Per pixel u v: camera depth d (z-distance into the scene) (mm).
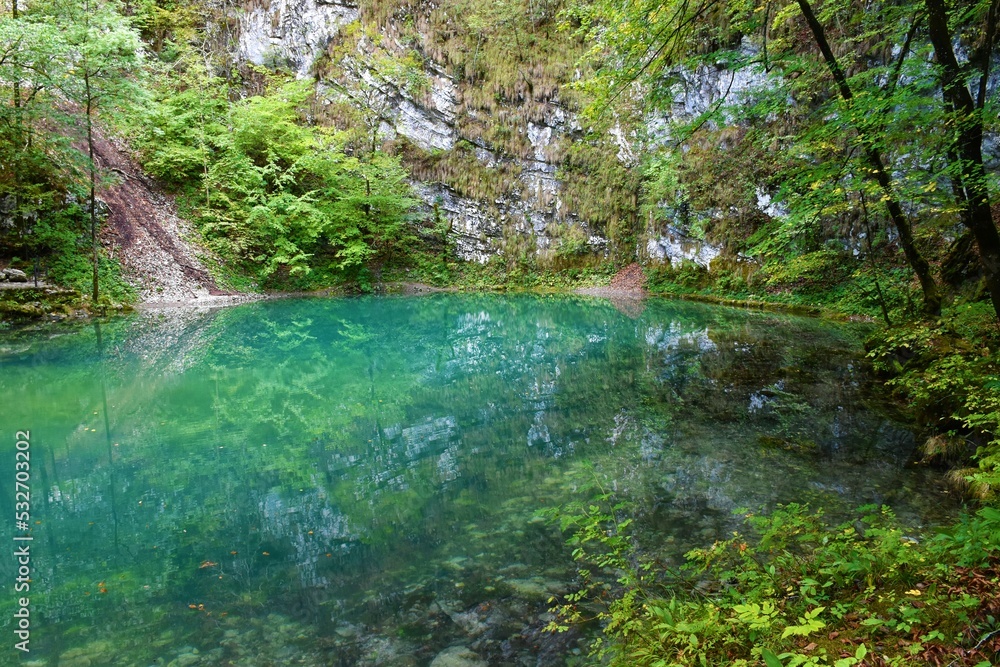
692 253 21391
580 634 2898
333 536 4086
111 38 13070
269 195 20594
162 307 16188
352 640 2914
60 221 15203
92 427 6570
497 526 4207
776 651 2098
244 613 3164
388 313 16891
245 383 8828
